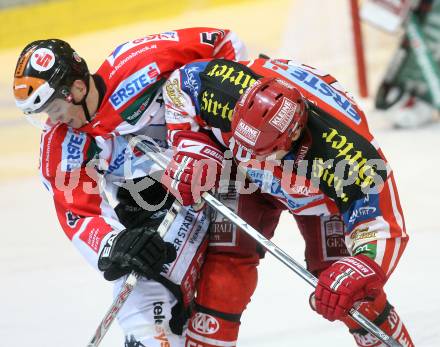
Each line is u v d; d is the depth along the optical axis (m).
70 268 15.86
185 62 10.74
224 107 9.50
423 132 21.95
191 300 10.50
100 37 35.56
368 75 26.58
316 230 10.26
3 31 38.47
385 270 8.66
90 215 10.20
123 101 10.38
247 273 10.19
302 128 8.91
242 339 12.42
